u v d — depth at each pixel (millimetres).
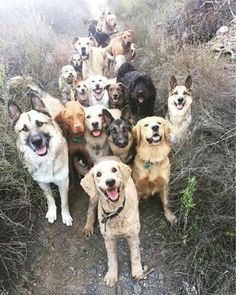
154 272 1412
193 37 2385
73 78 2113
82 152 1652
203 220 1404
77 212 1615
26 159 1441
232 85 1776
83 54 2398
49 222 1557
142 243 1496
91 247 1500
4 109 1619
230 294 1266
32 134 1366
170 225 1516
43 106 1434
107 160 1309
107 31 3043
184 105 1646
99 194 1259
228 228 1365
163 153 1441
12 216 1489
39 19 2723
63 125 1591
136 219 1312
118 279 1411
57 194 1660
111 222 1287
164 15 2754
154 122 1404
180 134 1666
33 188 1572
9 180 1487
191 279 1339
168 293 1356
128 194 1307
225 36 2256
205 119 1606
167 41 2338
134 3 3328
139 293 1374
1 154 1511
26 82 1862
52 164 1431
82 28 3221
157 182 1496
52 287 1406
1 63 1979
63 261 1465
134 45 2555
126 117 1537
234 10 2438
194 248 1365
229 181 1389
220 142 1521
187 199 1361
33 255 1466
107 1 3631
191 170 1480
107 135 1541
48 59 2398
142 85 1842
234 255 1329
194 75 1919
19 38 2379
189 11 2525
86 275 1431
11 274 1399
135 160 1496
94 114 1566
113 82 2039
